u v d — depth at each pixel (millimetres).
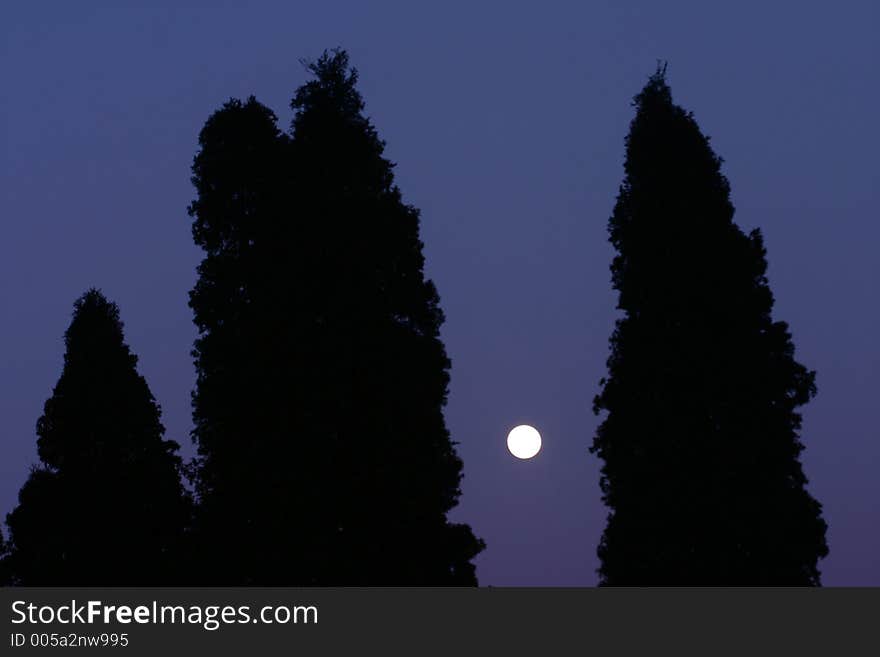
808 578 67062
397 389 69938
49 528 80625
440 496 69125
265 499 67375
